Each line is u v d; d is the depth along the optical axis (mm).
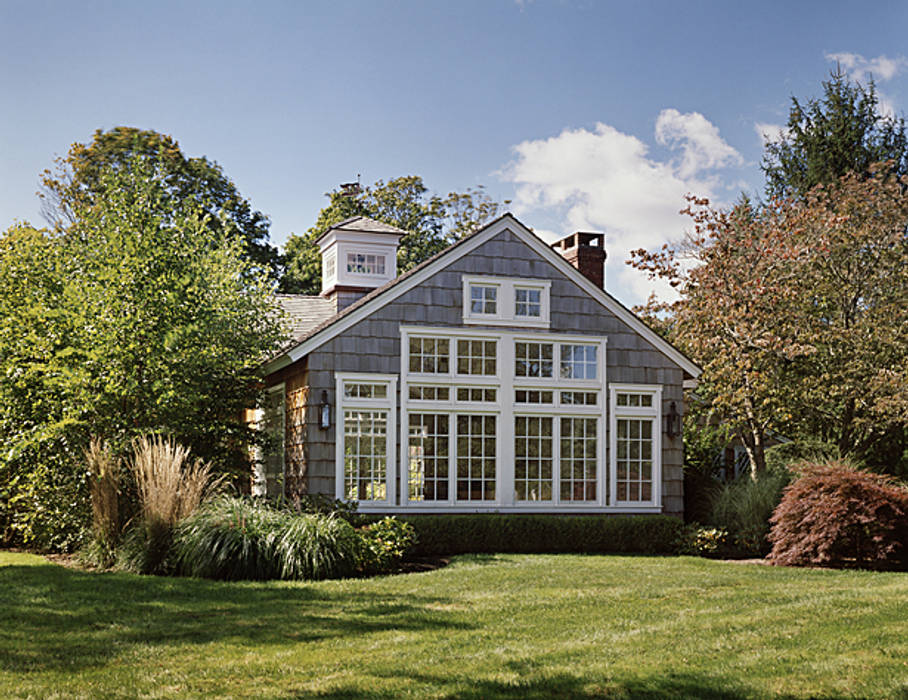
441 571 12406
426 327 16484
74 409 13500
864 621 8305
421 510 16125
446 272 16781
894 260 23094
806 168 29531
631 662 6824
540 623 8414
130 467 13672
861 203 23031
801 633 7816
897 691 6000
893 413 21422
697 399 21312
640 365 17953
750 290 19672
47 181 29266
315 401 15664
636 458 17734
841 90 29344
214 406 16016
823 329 21922
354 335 16031
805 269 21844
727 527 17203
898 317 22484
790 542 14680
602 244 20984
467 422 16625
